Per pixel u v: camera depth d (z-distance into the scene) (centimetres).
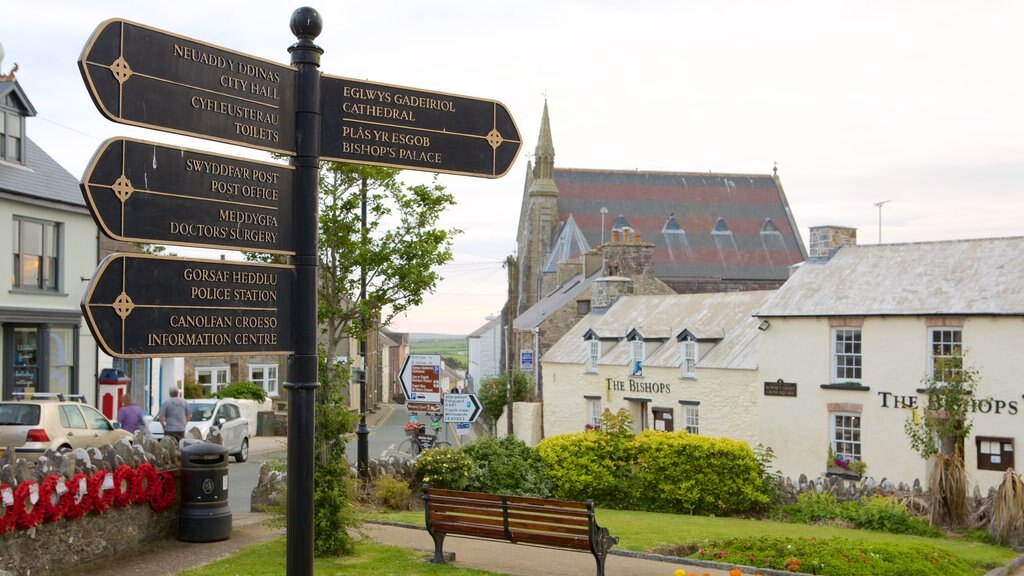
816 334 2753
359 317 1265
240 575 951
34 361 2458
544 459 1858
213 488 1146
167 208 505
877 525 1627
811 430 2753
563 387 3812
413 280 1231
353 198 1195
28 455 1628
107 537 1043
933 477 1647
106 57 478
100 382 2678
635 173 8156
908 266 2770
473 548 1168
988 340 2406
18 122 2450
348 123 575
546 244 7750
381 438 3781
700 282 7394
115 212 485
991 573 1206
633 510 1828
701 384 3108
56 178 2598
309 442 563
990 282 2523
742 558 1146
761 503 1798
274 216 552
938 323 2495
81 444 1767
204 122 518
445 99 602
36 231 2459
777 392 2842
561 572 1037
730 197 8125
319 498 1070
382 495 1547
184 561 1033
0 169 2358
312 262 563
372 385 6569
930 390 1891
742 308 3356
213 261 528
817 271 2958
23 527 912
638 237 4566
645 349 3394
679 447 1802
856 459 2653
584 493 1842
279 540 1145
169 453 1155
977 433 2400
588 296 4659
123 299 491
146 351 499
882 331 2611
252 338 543
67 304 2556
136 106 489
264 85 546
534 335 4728
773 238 7938
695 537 1315
